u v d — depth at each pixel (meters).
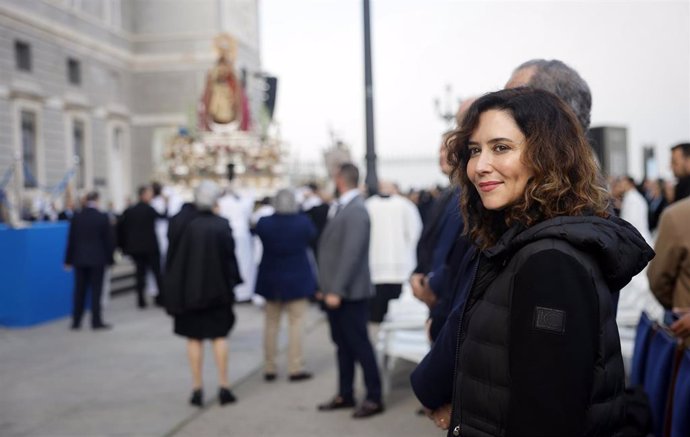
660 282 3.70
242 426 5.39
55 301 10.66
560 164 1.72
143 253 11.73
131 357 7.96
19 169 22.50
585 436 1.54
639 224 12.05
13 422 5.50
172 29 37.03
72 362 7.71
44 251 10.40
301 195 16.08
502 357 1.65
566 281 1.54
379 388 5.64
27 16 25.58
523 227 1.73
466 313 1.80
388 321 6.36
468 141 1.88
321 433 5.18
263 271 6.71
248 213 12.42
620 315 6.10
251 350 8.33
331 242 5.62
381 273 9.27
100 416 5.66
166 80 36.91
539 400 1.51
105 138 32.59
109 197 32.47
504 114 1.77
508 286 1.67
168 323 10.33
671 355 3.35
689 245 3.53
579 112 2.47
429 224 4.01
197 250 5.84
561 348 1.51
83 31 30.77
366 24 10.55
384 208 9.23
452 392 1.98
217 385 6.70
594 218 1.67
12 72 24.70
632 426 3.35
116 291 13.63
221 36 22.95
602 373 1.56
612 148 13.05
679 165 5.93
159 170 26.00
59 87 28.08
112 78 34.19
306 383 6.73
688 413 3.04
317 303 11.91
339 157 10.28
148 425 5.42
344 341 5.77
